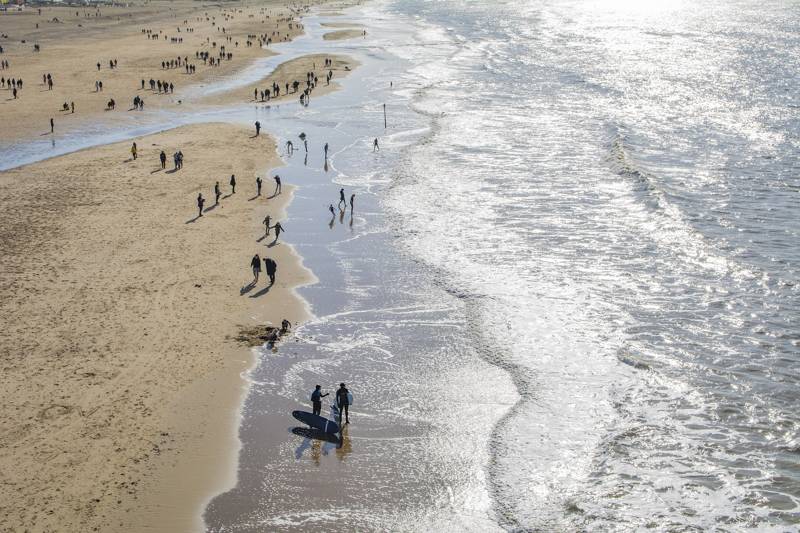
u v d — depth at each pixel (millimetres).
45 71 94000
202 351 26734
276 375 25312
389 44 132125
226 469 20422
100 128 64938
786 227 39062
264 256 36062
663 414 23078
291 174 50625
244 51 120250
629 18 178750
